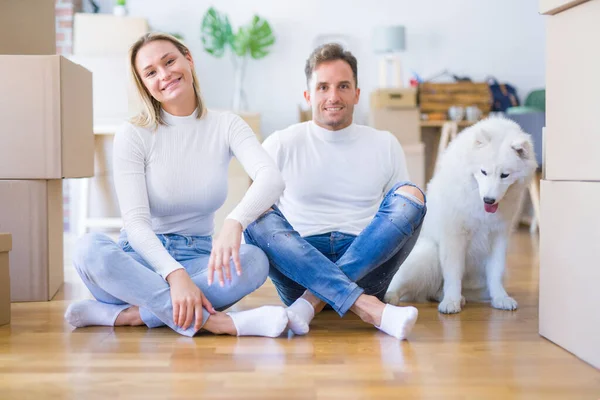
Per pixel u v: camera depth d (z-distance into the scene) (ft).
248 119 17.20
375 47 18.78
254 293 8.02
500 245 6.91
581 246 4.79
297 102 19.62
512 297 7.49
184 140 5.84
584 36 4.71
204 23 18.67
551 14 5.19
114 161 5.72
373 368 4.60
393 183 6.73
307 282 5.59
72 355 4.96
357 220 6.48
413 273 6.98
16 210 7.32
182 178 5.79
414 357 4.89
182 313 5.28
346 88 6.33
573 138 4.88
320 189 6.52
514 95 19.52
